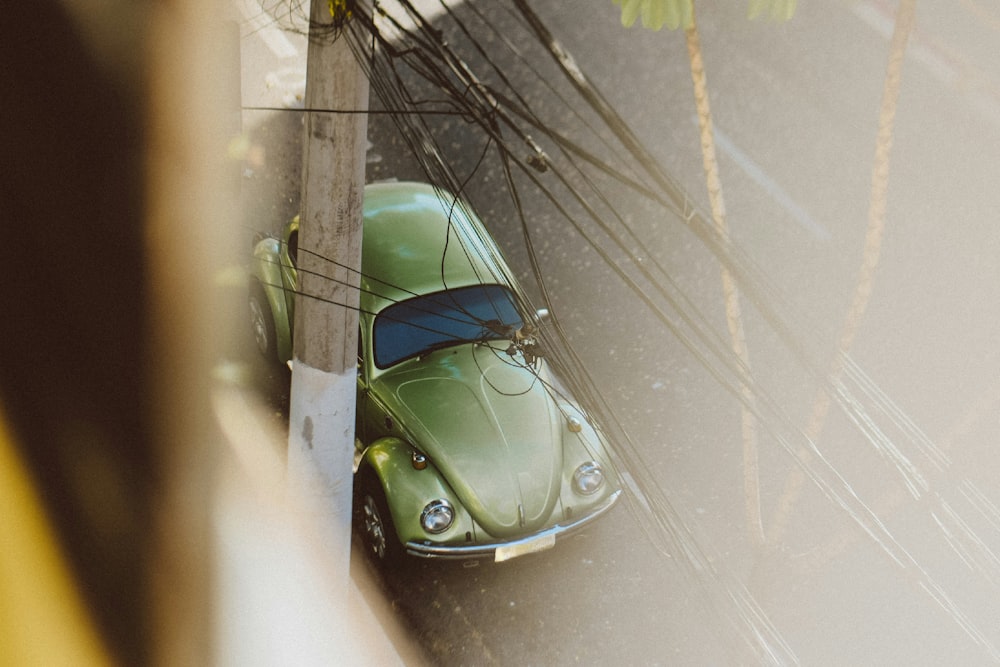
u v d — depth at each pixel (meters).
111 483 5.14
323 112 4.51
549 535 6.55
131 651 4.85
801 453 4.92
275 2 11.61
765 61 12.80
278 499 6.22
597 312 9.22
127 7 4.43
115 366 5.18
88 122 4.74
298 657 5.59
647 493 4.40
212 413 5.86
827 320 9.50
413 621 6.68
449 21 12.17
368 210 7.74
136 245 5.05
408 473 6.47
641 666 6.59
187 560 5.27
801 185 11.04
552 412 6.89
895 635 6.94
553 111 11.38
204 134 4.67
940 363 9.16
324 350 5.18
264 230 9.12
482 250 7.59
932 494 3.58
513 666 6.54
